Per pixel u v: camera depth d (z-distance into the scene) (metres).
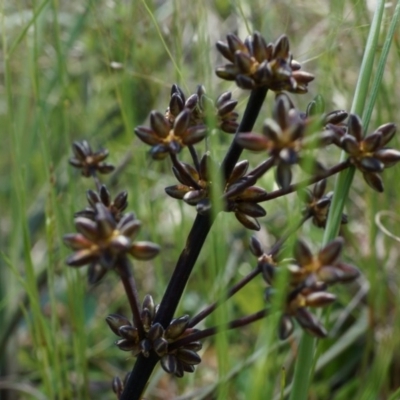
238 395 0.64
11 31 0.78
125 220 0.36
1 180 0.97
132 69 0.72
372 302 0.61
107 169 0.48
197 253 0.42
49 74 0.83
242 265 0.78
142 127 0.39
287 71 0.39
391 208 0.69
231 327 0.39
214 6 0.77
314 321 0.37
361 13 0.54
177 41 0.61
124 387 0.42
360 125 0.39
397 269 0.70
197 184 0.41
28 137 0.76
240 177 0.41
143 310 0.42
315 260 0.37
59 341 0.59
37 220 0.81
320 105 0.42
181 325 0.41
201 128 0.40
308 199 0.43
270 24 0.71
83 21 0.74
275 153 0.37
